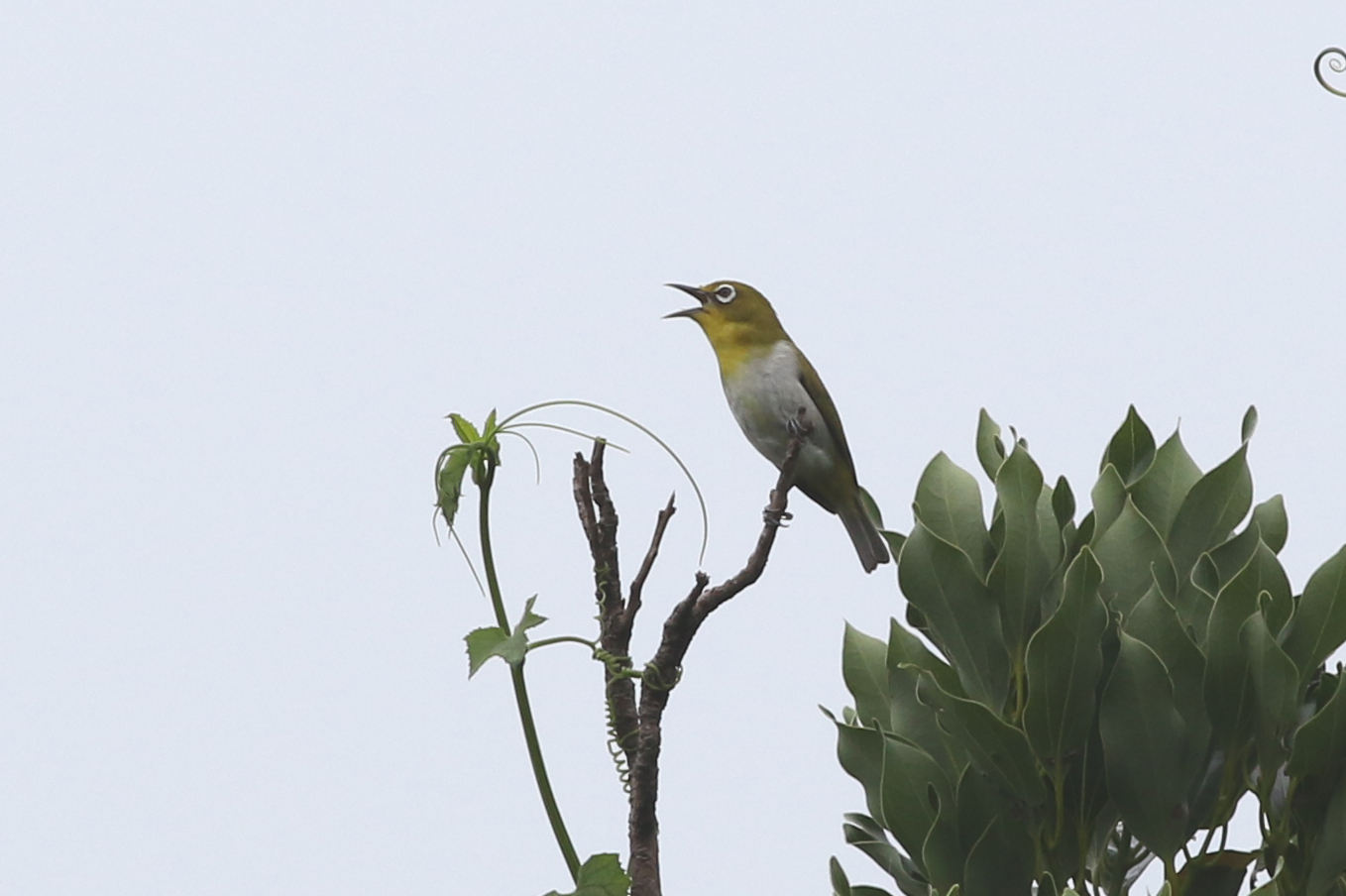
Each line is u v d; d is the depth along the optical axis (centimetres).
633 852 779
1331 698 699
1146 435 845
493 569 781
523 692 773
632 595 799
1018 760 725
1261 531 788
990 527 796
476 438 779
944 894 736
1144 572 762
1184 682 725
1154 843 720
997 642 757
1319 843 712
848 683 835
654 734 777
